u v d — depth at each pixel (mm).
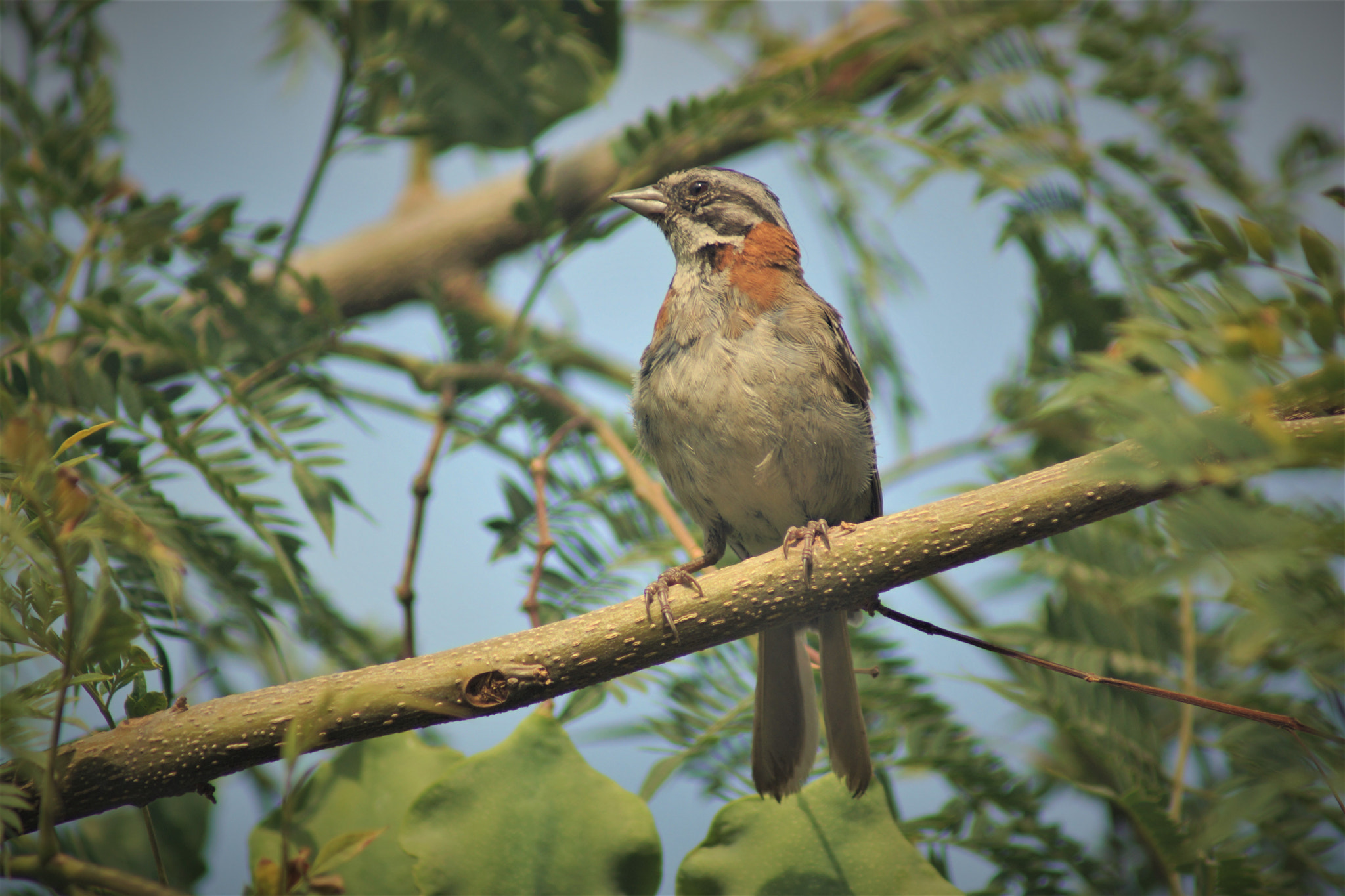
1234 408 3084
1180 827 5262
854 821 5031
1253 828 5527
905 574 5086
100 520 4293
